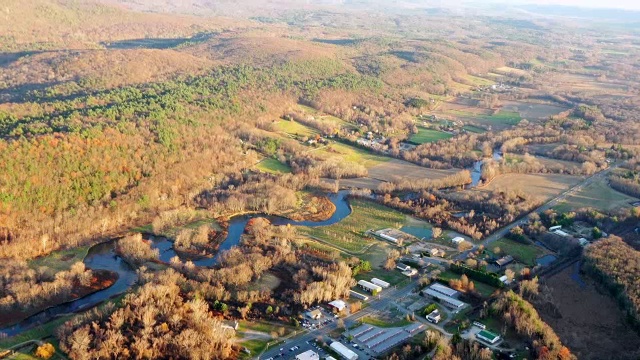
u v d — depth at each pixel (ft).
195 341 588.91
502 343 619.26
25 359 572.92
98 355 570.87
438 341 602.03
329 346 605.31
